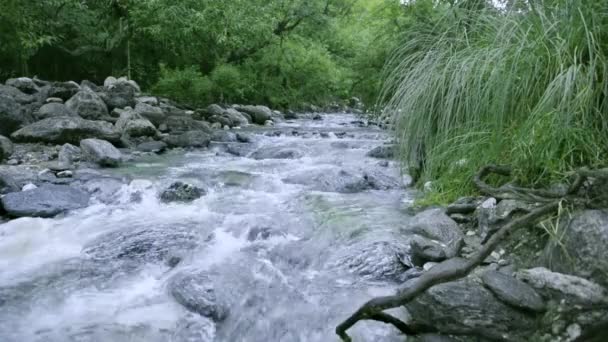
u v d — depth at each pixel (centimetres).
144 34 1336
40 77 1415
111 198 436
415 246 275
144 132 745
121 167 563
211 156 662
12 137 630
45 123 638
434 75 389
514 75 299
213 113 1045
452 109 371
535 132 279
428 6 652
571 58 281
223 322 248
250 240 343
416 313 217
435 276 206
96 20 1397
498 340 199
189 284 270
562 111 264
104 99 859
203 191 449
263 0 1466
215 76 1359
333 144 747
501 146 321
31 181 462
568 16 289
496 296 205
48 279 290
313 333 236
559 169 272
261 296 264
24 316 251
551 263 221
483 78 344
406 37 489
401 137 416
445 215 318
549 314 198
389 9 815
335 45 1808
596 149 268
